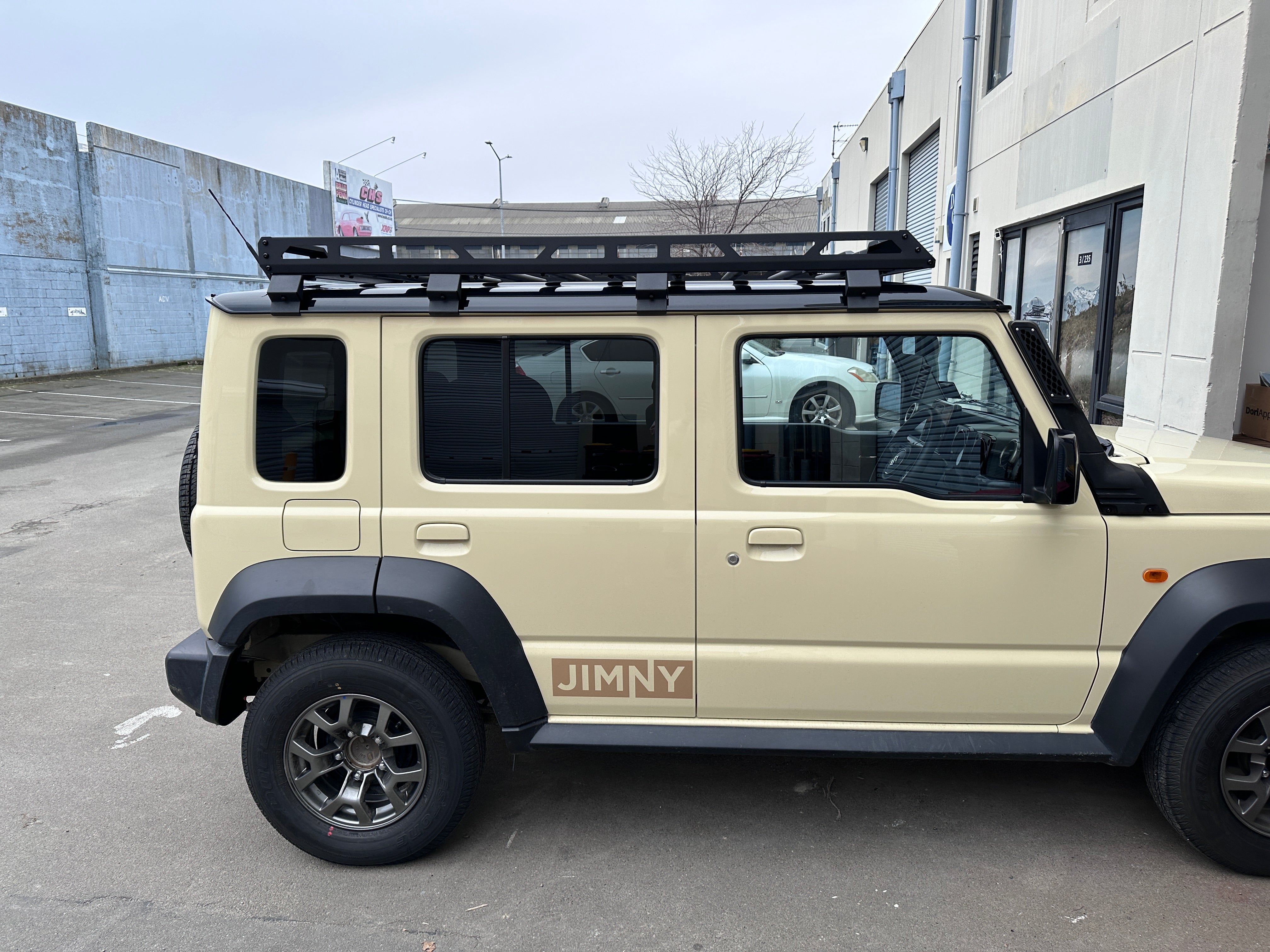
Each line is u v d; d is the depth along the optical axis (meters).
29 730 4.04
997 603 2.75
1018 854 2.97
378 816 2.97
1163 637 2.67
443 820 2.90
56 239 20.84
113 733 4.01
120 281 22.58
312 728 2.94
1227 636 2.79
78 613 5.62
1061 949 2.51
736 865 2.95
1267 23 6.10
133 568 6.60
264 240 2.85
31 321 20.31
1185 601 2.66
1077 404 2.80
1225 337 6.52
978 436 2.77
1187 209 6.93
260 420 2.84
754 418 2.79
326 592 2.78
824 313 2.75
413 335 2.80
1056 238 10.01
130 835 3.19
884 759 2.83
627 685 2.89
